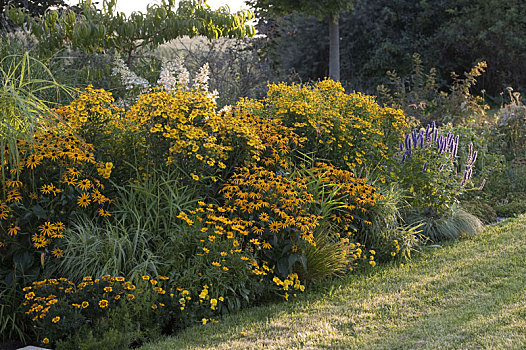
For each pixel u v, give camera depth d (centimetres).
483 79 2094
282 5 1494
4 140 427
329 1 1462
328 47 2173
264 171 525
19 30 971
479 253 588
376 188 634
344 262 539
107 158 505
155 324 416
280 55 1936
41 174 458
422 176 680
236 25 846
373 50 2145
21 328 421
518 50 2006
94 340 364
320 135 639
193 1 823
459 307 440
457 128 961
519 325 385
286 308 466
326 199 570
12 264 445
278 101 676
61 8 1038
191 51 1195
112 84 870
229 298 459
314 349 371
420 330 396
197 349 375
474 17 2067
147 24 782
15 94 425
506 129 1141
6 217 424
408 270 557
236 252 472
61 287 410
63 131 483
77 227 457
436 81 2098
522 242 608
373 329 408
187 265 461
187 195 527
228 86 1184
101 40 773
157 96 538
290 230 504
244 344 384
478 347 358
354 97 730
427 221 682
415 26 2156
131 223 498
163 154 527
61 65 799
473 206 772
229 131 557
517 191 896
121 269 450
